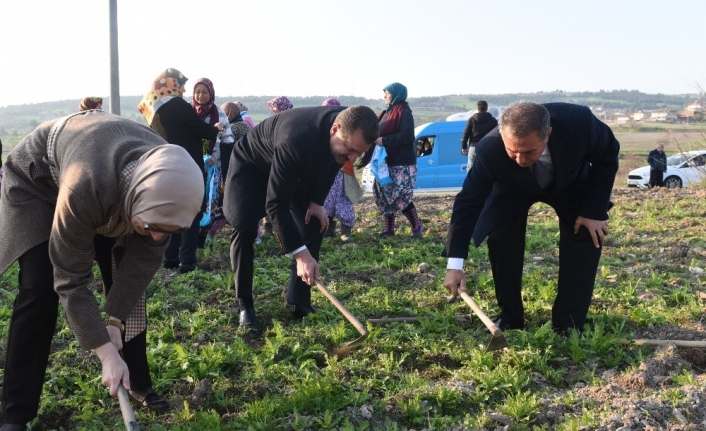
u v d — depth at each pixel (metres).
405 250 8.06
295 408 3.88
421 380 4.28
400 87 8.91
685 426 3.74
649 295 6.01
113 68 12.99
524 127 3.81
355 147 4.50
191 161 2.95
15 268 7.34
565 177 4.39
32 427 3.88
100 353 3.18
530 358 4.52
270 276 6.97
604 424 3.72
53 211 3.38
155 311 5.70
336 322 5.46
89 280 3.20
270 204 4.75
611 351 4.81
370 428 3.83
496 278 5.12
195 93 7.86
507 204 4.85
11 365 3.46
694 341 4.89
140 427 3.84
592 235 4.69
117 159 2.97
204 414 3.81
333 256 7.81
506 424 3.81
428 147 19.67
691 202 12.27
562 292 5.00
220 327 5.43
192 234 7.09
